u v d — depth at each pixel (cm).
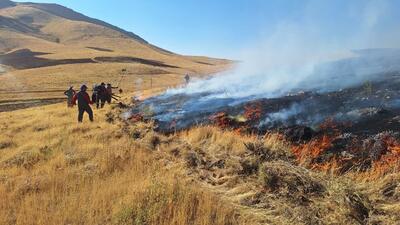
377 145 964
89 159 1238
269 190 865
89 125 1875
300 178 858
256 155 1073
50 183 998
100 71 9006
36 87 6575
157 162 1137
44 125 2031
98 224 745
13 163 1304
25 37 19162
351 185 775
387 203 741
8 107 4309
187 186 890
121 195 866
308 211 736
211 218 740
